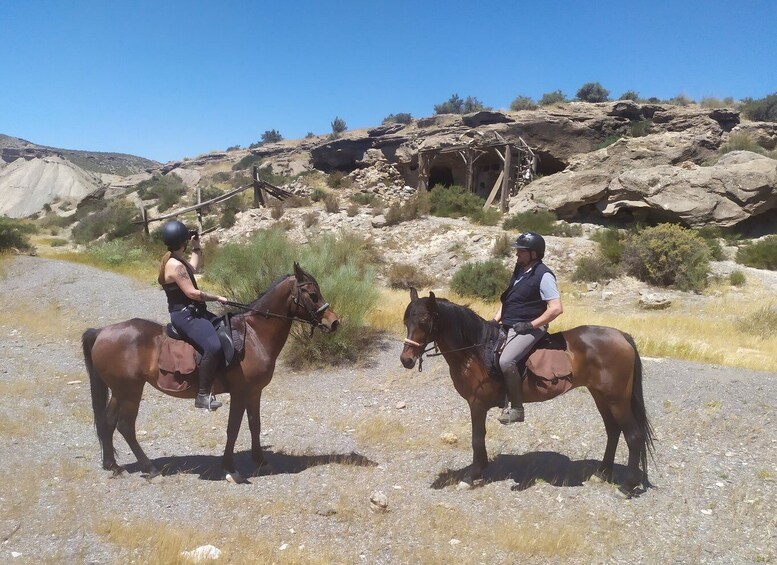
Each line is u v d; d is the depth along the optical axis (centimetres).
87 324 1448
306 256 1288
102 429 613
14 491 563
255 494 570
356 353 1128
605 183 3114
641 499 563
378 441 743
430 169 4356
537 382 556
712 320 1695
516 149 3819
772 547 476
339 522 512
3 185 10488
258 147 10219
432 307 552
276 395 941
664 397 859
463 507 546
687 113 4041
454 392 920
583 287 2191
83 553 445
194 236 632
